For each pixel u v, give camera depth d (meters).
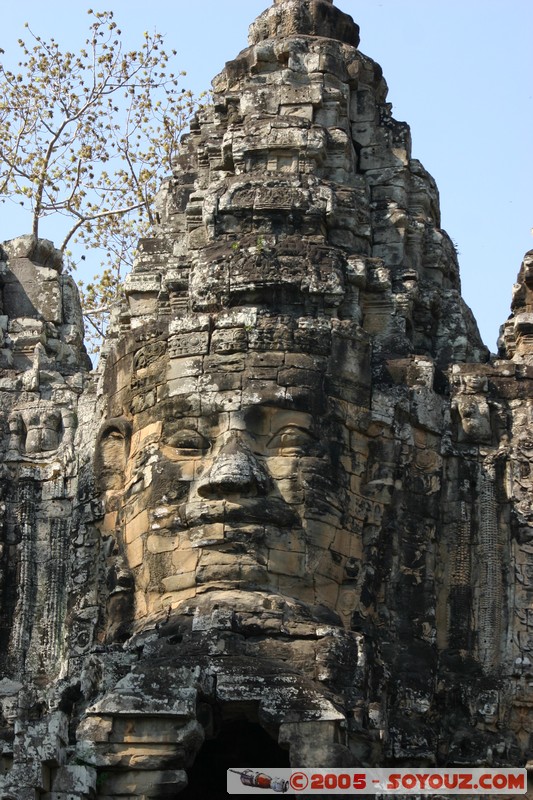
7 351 35.12
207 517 30.28
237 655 29.08
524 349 32.94
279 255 31.97
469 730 30.53
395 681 30.42
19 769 27.77
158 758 28.17
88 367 35.69
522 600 31.34
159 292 33.69
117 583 31.23
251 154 33.19
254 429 30.83
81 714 30.22
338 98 33.88
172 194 34.53
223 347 31.20
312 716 28.30
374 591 30.97
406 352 32.69
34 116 43.06
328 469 30.81
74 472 33.59
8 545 33.47
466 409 32.16
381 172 34.31
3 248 36.06
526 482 31.89
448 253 34.53
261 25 35.09
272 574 30.14
